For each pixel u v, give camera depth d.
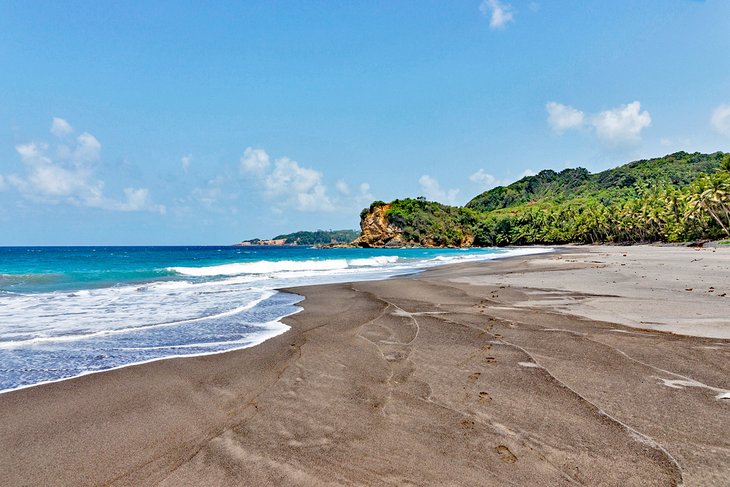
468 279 19.70
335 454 3.72
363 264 37.16
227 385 5.59
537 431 4.09
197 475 3.42
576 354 6.64
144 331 9.15
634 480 3.24
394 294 14.80
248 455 3.72
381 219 173.62
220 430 4.24
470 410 4.63
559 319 9.47
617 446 3.75
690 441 3.80
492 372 5.90
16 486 3.30
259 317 10.83
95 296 15.35
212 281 21.25
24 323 10.21
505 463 3.54
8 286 18.52
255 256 70.44
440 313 10.79
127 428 4.31
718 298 11.68
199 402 5.00
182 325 9.83
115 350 7.49
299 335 8.60
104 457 3.74
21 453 3.81
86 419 4.54
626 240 112.69
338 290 16.47
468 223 186.62
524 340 7.64
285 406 4.84
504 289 15.37
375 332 8.73
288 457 3.68
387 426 4.27
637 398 4.81
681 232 86.88
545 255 51.44
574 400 4.81
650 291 13.48
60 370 6.28
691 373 5.62
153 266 34.22
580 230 129.38
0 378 5.90
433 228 171.25
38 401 5.04
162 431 4.24
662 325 8.52
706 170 189.00
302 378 5.83
